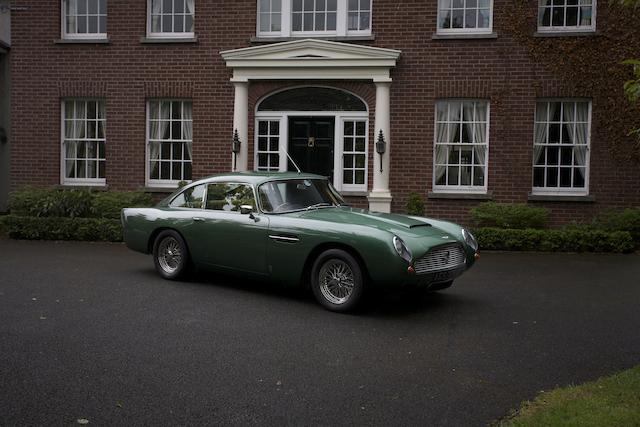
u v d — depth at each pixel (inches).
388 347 219.1
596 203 503.8
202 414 159.9
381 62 508.1
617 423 146.1
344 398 171.5
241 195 308.2
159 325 244.1
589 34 493.7
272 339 227.3
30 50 571.2
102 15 571.8
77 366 195.2
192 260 323.9
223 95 546.0
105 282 327.9
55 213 509.4
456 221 518.6
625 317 262.7
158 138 565.6
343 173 533.3
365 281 264.4
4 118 578.2
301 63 517.3
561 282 339.0
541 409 159.8
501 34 508.7
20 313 259.8
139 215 345.1
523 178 509.7
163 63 553.9
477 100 519.8
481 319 259.8
